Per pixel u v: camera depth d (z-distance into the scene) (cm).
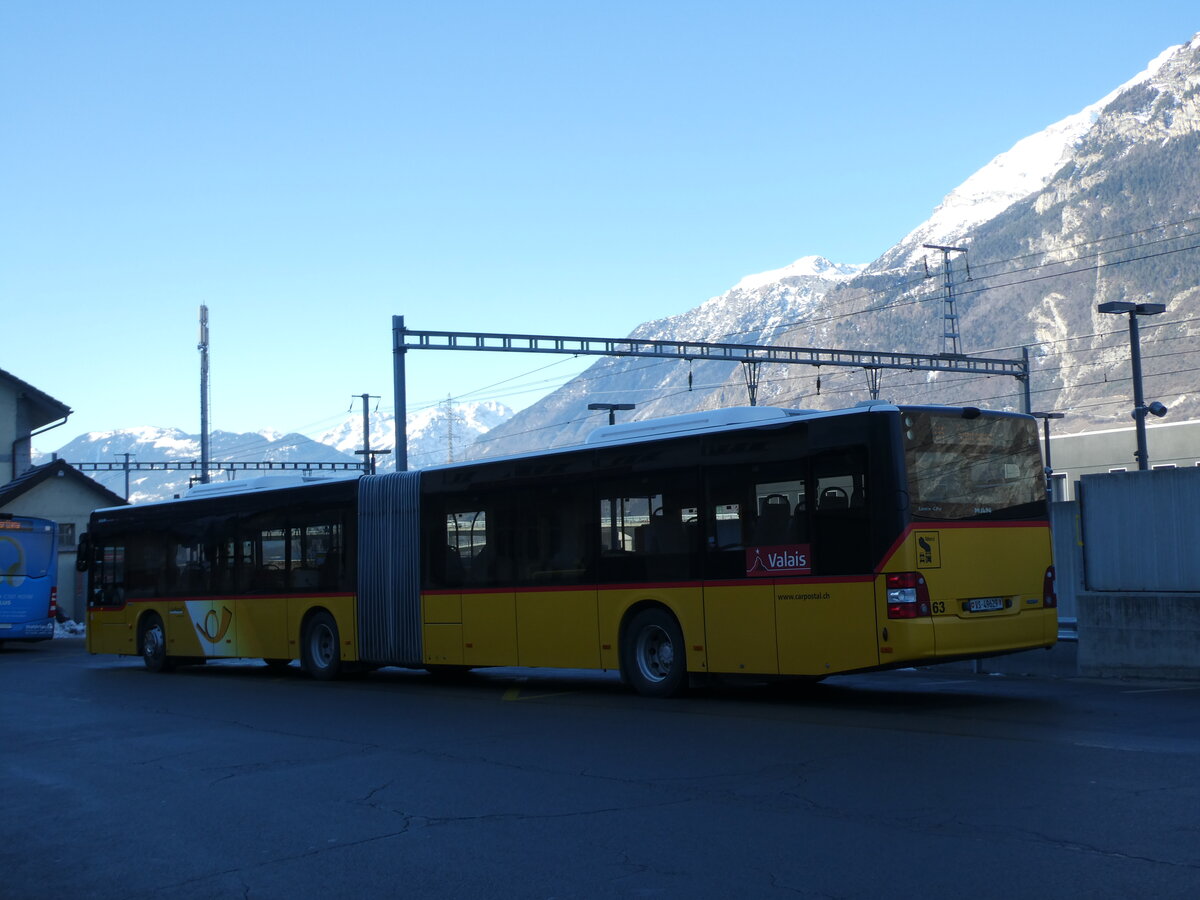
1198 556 1548
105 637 2577
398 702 1652
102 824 905
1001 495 1413
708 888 658
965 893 627
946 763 981
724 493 1485
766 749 1094
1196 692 1446
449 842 792
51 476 4925
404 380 3284
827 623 1371
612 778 986
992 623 1370
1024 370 4634
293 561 2133
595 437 1673
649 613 1562
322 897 684
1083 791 849
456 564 1833
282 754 1198
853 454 1361
